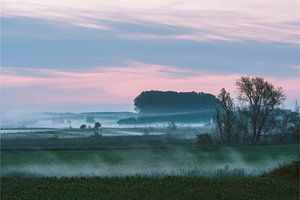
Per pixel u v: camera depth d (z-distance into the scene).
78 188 27.33
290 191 28.92
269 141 101.25
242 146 78.12
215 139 99.75
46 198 24.12
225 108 101.00
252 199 26.25
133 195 25.75
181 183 29.72
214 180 31.39
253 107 101.38
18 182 29.66
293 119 100.44
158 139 85.62
